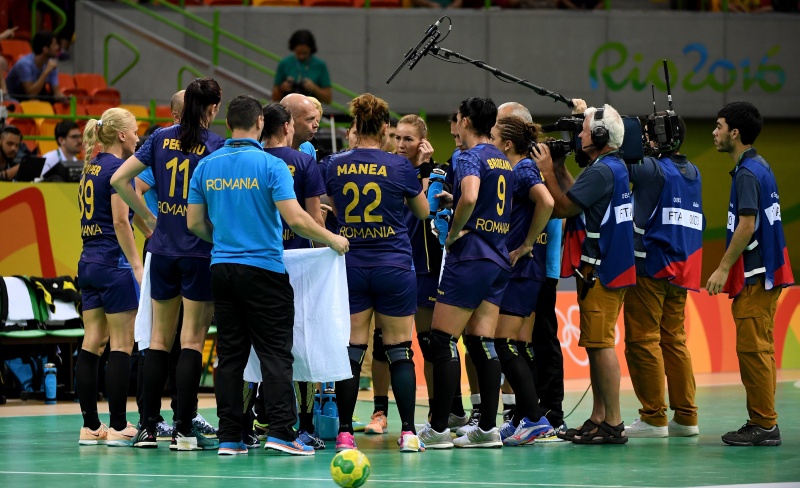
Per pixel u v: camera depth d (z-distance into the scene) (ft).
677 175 78.18
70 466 64.39
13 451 71.82
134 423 86.99
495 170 71.31
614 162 74.38
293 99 76.33
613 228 73.97
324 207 74.69
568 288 137.28
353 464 54.24
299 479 58.54
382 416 84.12
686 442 76.07
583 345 75.15
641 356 77.97
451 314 71.20
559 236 79.97
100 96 161.79
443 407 71.97
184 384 69.92
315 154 81.76
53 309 110.22
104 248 75.56
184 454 69.26
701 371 141.08
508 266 72.18
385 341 71.20
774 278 74.69
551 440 75.36
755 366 74.13
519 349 78.02
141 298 71.77
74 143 121.39
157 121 147.23
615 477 59.52
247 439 72.49
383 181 69.82
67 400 110.83
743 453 70.03
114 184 70.54
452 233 70.44
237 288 65.77
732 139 76.84
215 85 70.79
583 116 78.95
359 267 69.77
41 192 115.24
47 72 152.76
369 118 70.90
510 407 82.02
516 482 57.62
